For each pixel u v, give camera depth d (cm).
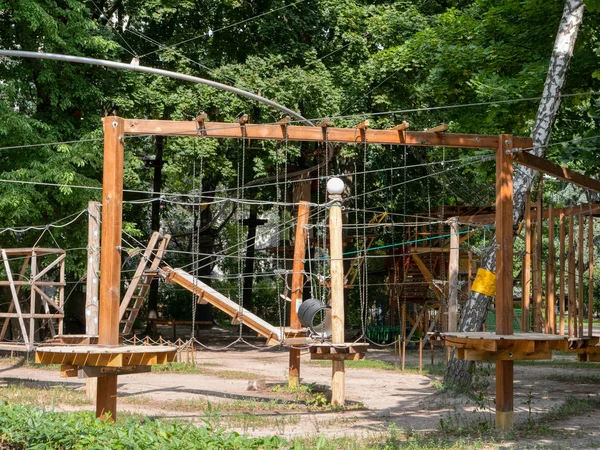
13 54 1359
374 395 1708
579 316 1416
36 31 2339
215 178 3394
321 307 1617
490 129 2108
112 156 1059
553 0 1898
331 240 1484
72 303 2966
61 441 784
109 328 1036
